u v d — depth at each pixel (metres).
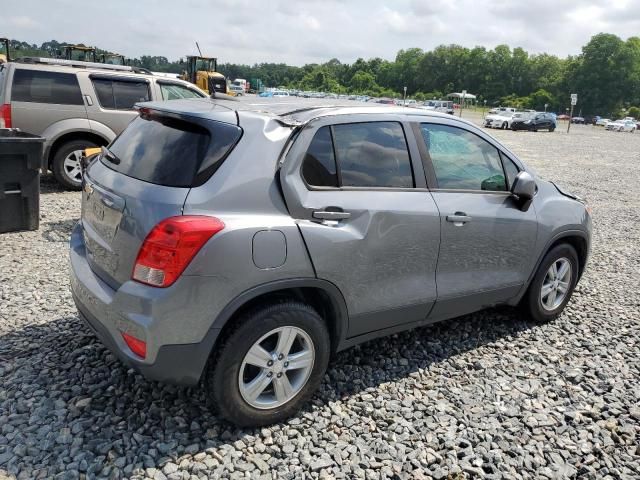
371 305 3.32
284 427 3.06
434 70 156.38
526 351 4.24
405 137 3.55
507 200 4.10
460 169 3.84
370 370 3.76
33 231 6.51
